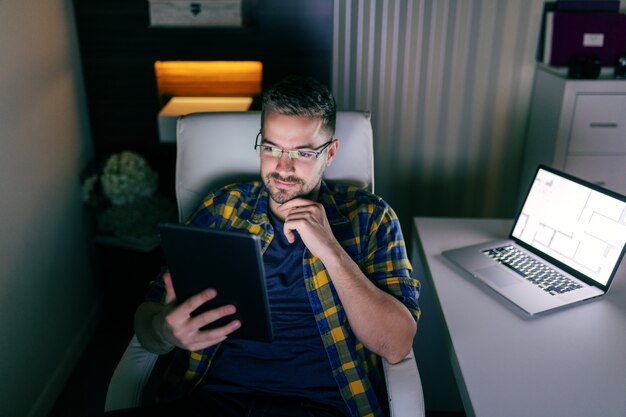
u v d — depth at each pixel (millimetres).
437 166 2676
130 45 2246
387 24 2432
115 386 1190
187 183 1492
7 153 1622
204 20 2180
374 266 1277
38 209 1832
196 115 1494
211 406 1183
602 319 1258
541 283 1371
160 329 1143
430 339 1784
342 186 1411
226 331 1070
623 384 1056
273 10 2240
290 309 1262
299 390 1207
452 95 2549
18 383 1686
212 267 1023
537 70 2480
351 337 1248
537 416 976
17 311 1678
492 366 1103
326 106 1208
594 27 2365
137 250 2184
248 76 2416
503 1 2406
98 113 2344
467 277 1436
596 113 2225
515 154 2656
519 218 1596
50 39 1955
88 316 2295
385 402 1295
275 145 1202
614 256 1316
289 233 1225
